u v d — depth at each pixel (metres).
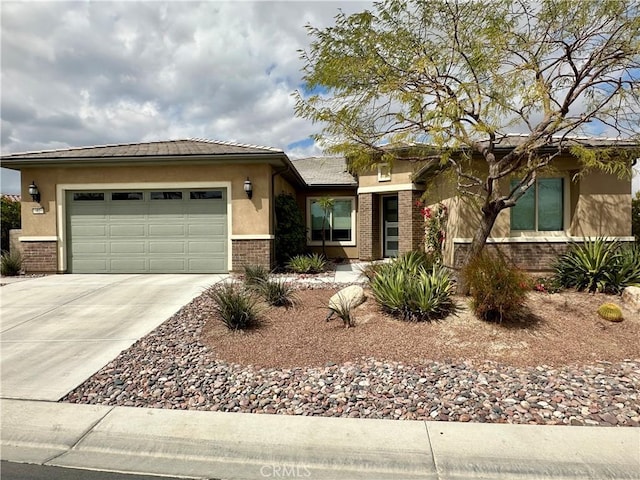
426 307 6.16
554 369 4.71
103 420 3.59
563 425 3.40
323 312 6.95
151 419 3.60
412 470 2.83
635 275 7.60
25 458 3.05
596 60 6.28
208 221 11.61
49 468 2.92
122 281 10.26
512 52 6.23
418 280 6.67
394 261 8.25
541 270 9.62
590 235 9.50
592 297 7.46
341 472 2.83
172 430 3.40
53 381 4.44
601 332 5.90
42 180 11.63
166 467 2.93
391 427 3.41
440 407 3.77
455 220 9.91
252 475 2.81
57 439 3.29
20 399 4.02
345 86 6.78
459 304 6.82
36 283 10.01
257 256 11.45
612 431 3.29
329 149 7.25
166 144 13.28
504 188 9.61
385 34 6.43
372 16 6.33
